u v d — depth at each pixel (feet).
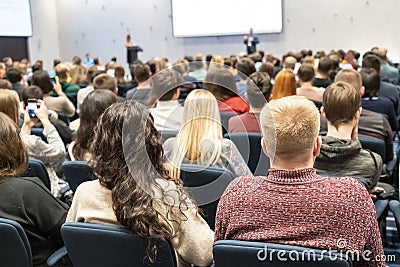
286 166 4.16
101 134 4.35
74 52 46.73
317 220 3.88
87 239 4.31
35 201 5.28
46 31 45.39
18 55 42.34
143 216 4.09
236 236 4.15
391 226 8.70
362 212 3.89
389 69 21.27
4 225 4.58
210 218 5.57
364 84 11.67
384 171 8.60
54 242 5.58
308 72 13.58
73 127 11.75
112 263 4.42
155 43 43.42
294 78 10.49
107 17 44.93
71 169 6.79
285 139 4.08
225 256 3.83
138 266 4.35
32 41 43.60
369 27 36.11
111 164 4.29
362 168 6.43
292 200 3.99
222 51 40.57
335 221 3.85
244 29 38.91
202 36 40.86
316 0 37.32
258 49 39.47
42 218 5.32
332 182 4.05
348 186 4.00
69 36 46.65
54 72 20.74
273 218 4.01
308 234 3.88
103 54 45.75
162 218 4.20
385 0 35.32
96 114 7.15
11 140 5.35
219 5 39.34
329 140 6.57
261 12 38.17
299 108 4.20
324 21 37.35
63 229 4.34
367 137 8.37
